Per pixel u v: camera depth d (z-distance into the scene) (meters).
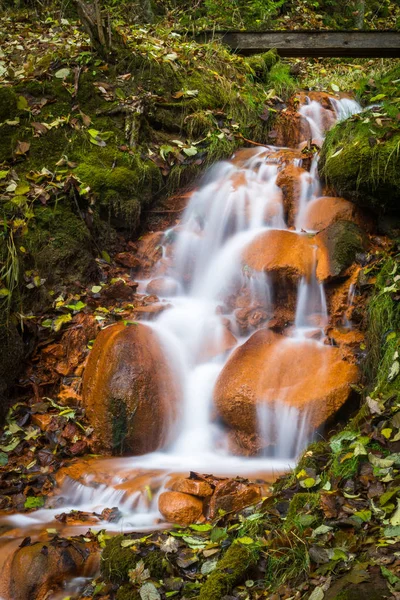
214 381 4.44
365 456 3.28
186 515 3.46
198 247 5.57
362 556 2.69
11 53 7.23
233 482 3.57
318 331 4.60
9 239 4.91
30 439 4.29
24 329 4.81
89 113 6.13
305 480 3.31
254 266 4.92
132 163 5.84
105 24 6.80
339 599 2.44
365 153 5.01
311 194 5.51
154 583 2.94
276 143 6.87
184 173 6.16
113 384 4.26
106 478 3.86
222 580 2.79
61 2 8.97
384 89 6.64
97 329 4.82
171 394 4.33
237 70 7.53
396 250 4.89
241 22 10.16
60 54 6.63
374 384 4.02
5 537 3.41
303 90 7.76
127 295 5.20
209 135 6.37
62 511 3.72
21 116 5.91
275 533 3.02
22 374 4.71
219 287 5.12
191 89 6.75
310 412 4.01
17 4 9.42
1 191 5.28
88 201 5.48
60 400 4.54
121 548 3.13
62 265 5.12
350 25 11.80
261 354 4.41
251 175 6.03
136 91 6.46
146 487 3.68
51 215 5.24
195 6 10.34
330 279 4.68
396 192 4.92
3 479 4.00
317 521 2.97
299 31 8.31
